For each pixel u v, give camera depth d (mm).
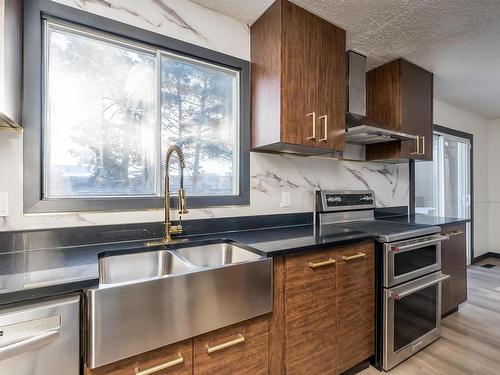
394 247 1745
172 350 1031
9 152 1236
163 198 1600
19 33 1201
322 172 2373
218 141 1888
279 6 1643
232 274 1163
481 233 4434
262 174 2002
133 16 1522
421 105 2596
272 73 1695
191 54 1709
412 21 1858
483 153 4484
